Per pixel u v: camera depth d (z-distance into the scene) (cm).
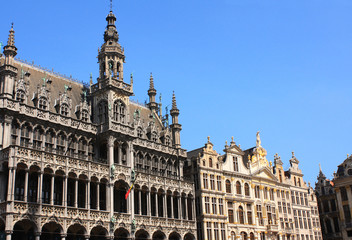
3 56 5591
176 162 7050
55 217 4716
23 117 5019
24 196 4556
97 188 5338
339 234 10512
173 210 6644
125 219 5522
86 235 4991
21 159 4575
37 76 5844
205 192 7212
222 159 7969
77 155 5428
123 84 6206
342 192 10425
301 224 9381
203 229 6975
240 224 7706
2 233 4512
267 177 8756
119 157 5803
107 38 6425
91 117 6088
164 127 7506
